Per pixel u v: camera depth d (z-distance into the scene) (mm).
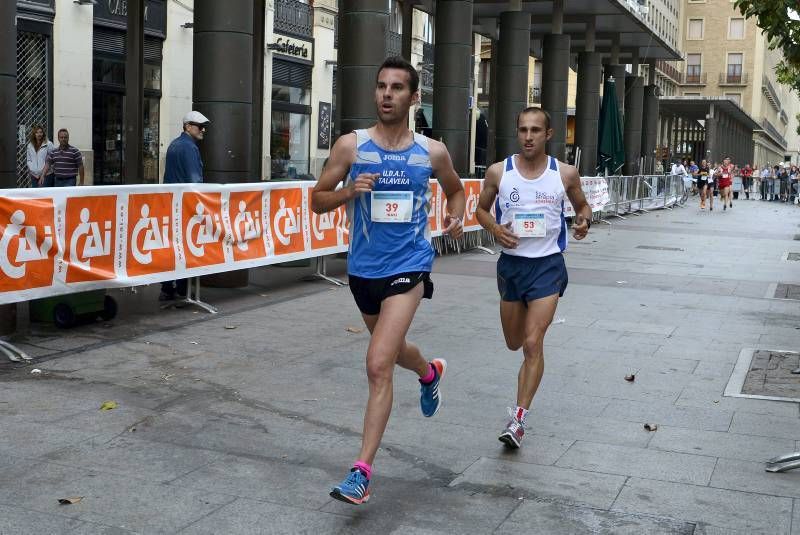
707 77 117625
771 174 58562
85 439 6523
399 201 5590
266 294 13023
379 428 5336
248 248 12188
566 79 31062
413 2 23312
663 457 6469
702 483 5953
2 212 8594
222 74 13094
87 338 9703
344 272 15422
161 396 7691
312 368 8805
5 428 6703
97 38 24578
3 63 9289
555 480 5953
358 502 5145
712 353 10047
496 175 6922
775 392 8328
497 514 5359
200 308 11586
